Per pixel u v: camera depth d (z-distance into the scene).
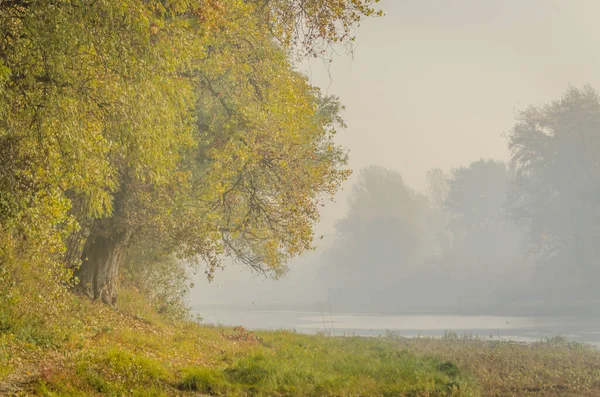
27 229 20.48
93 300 33.19
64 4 19.33
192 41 23.77
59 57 19.14
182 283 45.75
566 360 32.38
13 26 19.22
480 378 25.47
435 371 25.67
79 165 20.75
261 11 29.94
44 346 21.47
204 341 32.97
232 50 30.20
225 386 20.25
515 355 33.97
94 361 19.58
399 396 20.69
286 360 27.50
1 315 21.44
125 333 27.02
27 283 22.92
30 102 19.44
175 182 32.62
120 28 20.52
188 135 27.14
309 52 29.06
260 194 36.12
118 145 22.67
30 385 16.33
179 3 22.67
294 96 31.50
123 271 41.41
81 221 31.70
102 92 20.86
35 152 20.36
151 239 35.97
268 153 33.22
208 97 32.47
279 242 37.34
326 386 21.80
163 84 23.12
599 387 24.80
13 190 20.23
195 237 34.59
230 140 31.56
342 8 27.58
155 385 18.97
